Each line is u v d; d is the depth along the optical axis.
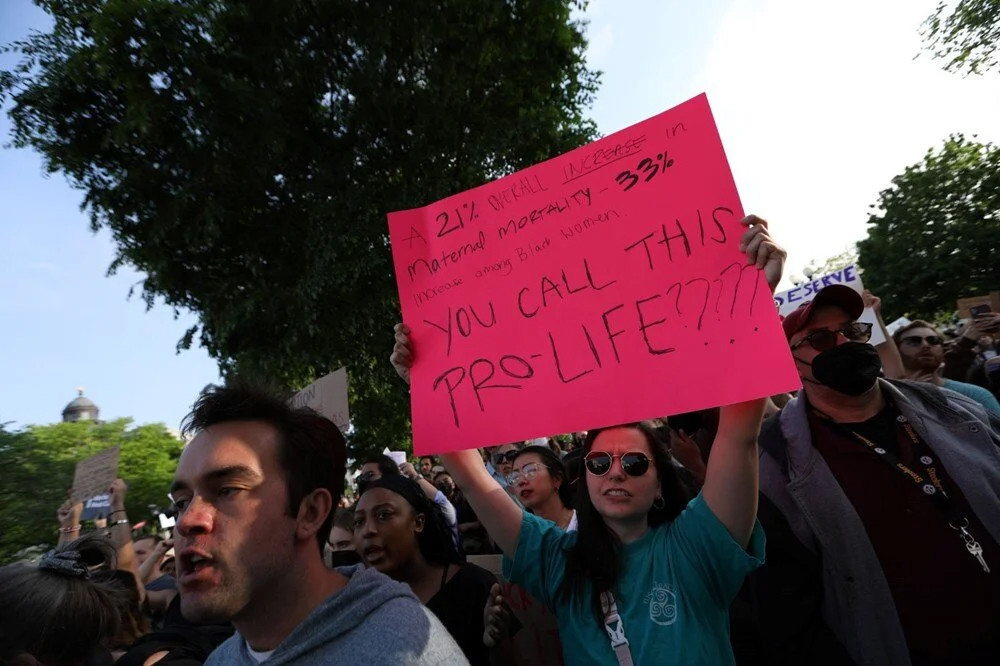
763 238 1.42
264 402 1.16
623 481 1.48
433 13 10.64
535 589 1.61
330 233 9.88
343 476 1.26
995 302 5.52
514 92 11.74
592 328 1.63
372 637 1.03
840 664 1.56
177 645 1.73
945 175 22.53
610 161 1.72
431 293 1.91
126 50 9.23
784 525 1.68
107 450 3.97
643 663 1.33
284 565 1.08
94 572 2.18
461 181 10.67
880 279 23.64
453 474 1.77
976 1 11.88
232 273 11.11
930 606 1.47
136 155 10.48
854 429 1.70
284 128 10.02
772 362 1.37
